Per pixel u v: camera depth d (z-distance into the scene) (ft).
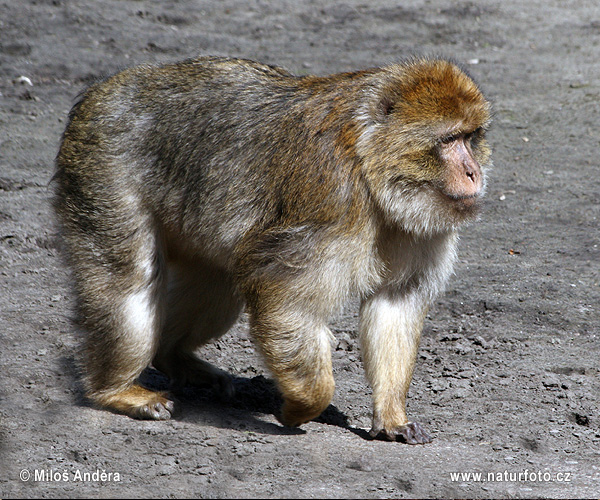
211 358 40.73
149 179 34.27
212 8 97.14
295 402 31.68
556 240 53.57
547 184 61.72
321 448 31.35
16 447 30.25
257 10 97.76
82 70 75.51
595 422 34.68
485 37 93.15
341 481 28.48
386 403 32.76
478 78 81.30
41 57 77.30
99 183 34.35
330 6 100.01
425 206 31.27
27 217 52.49
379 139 30.81
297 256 30.76
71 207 35.19
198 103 34.30
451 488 28.35
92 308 34.50
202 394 37.83
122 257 34.22
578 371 39.37
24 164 59.52
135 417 33.96
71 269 35.50
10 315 42.01
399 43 89.45
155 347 35.12
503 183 61.98
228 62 35.50
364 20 96.17
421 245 32.86
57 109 69.05
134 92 35.37
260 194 32.30
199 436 31.94
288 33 91.04
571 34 95.40
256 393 37.37
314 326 31.27
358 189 30.66
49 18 86.12
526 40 93.25
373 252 31.86
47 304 43.50
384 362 33.14
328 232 30.63
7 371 36.63
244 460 29.94
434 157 31.09
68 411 33.91
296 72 78.84
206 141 33.68
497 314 44.73
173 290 37.63
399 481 28.66
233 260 33.06
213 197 33.30
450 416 34.94
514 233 54.65
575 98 77.56
